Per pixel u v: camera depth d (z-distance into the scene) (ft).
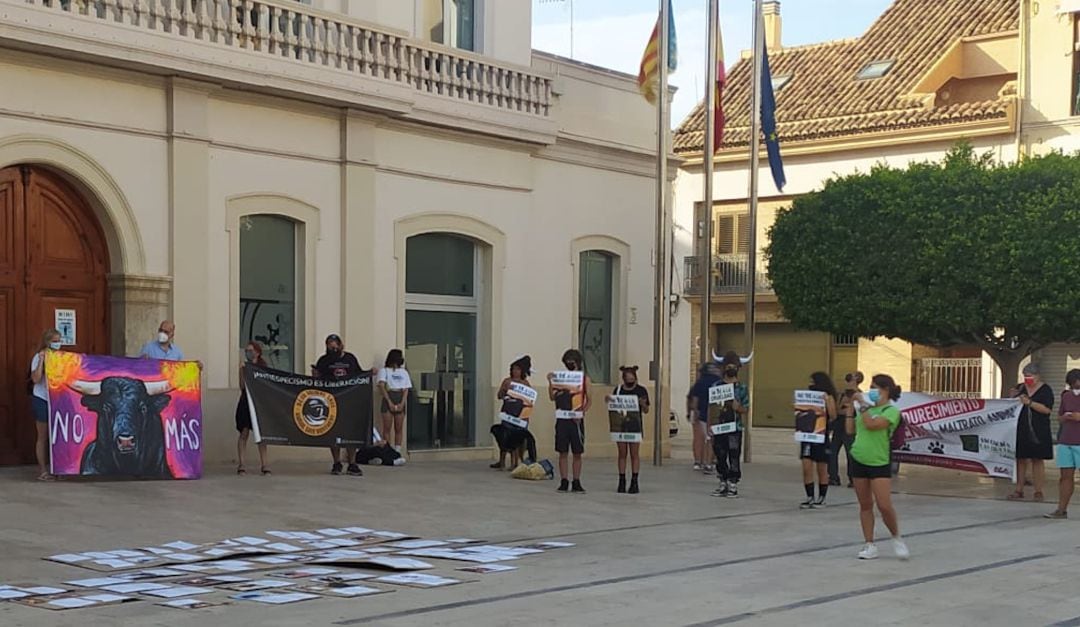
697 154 118.93
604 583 32.58
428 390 71.10
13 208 53.01
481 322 74.02
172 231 57.36
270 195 61.77
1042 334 67.00
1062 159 67.31
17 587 30.73
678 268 120.88
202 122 58.34
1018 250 64.95
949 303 67.87
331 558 36.09
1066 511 50.75
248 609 28.30
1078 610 29.58
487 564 35.70
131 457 50.55
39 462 49.49
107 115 55.01
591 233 80.33
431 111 68.13
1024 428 57.31
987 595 31.48
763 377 121.29
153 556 35.81
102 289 56.24
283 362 63.41
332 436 56.85
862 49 121.60
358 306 65.51
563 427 55.26
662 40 73.26
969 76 111.14
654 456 73.20
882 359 111.14
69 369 49.16
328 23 62.64
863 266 70.44
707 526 45.60
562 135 77.36
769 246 76.48
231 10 58.08
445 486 55.16
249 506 45.93
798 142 111.96
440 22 72.54
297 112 62.90
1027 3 102.22
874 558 37.63
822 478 53.01
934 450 65.41
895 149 107.96
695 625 27.02
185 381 52.37
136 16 54.29
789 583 32.89
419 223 69.26
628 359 82.89
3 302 52.75
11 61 51.52
